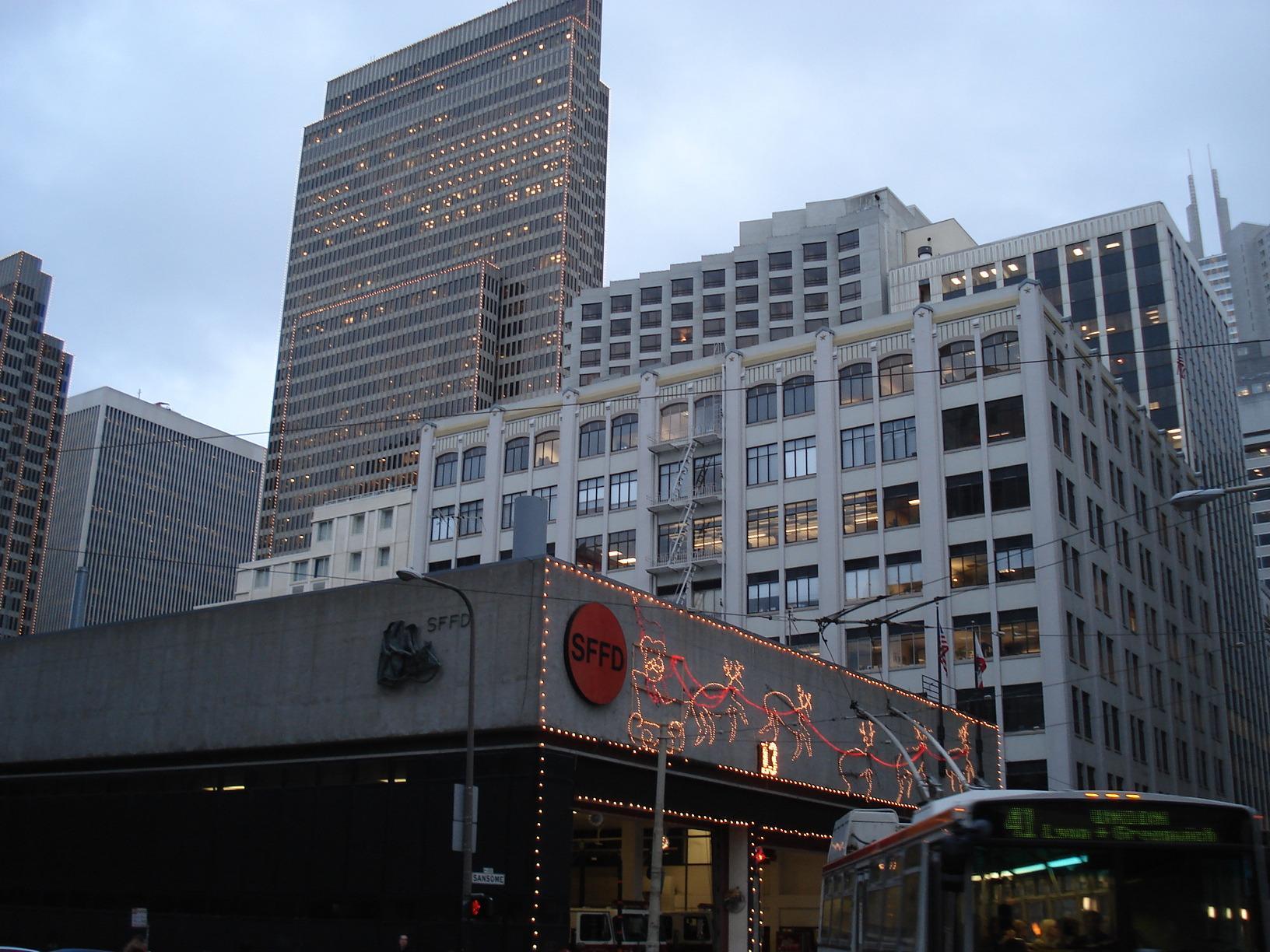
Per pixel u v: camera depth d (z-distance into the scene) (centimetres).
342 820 3319
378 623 3462
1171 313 10362
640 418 7756
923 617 6438
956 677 6259
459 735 3209
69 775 3966
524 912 2950
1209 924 1226
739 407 7431
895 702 4938
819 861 4916
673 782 3609
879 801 4628
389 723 3331
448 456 8519
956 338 6806
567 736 3159
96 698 4000
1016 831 1259
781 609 6931
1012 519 6356
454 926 3033
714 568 7262
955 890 1248
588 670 3281
